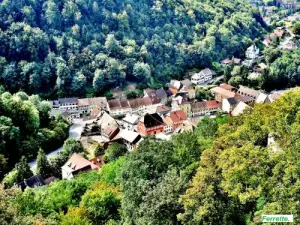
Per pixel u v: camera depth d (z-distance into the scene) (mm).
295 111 40938
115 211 51344
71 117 147500
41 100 156750
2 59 164125
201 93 170375
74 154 94438
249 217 38406
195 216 36938
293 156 34281
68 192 55000
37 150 113000
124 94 172125
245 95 163875
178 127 124938
